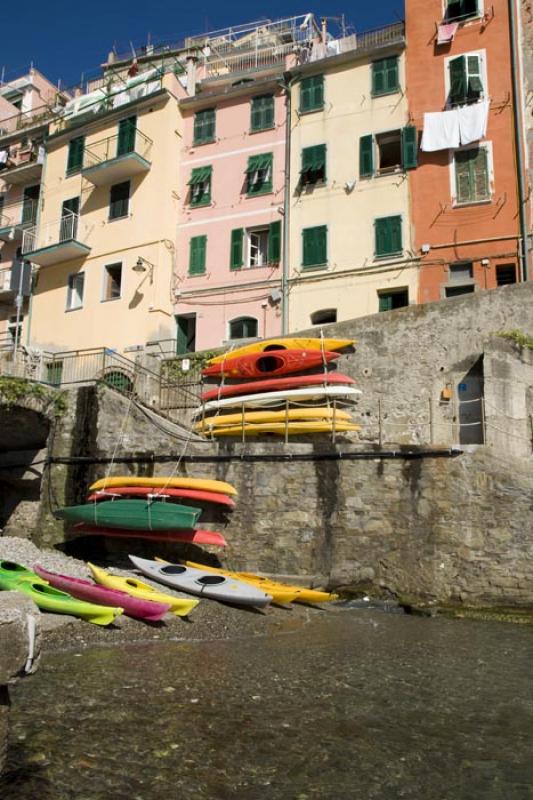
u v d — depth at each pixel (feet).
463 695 24.20
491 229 71.15
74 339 90.84
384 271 74.84
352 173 79.05
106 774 16.29
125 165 88.63
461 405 57.57
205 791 15.83
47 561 46.21
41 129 108.88
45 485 59.93
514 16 74.23
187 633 34.01
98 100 99.45
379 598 44.52
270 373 65.36
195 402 68.95
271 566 47.78
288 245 80.59
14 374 70.33
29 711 20.48
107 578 39.99
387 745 19.22
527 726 21.07
